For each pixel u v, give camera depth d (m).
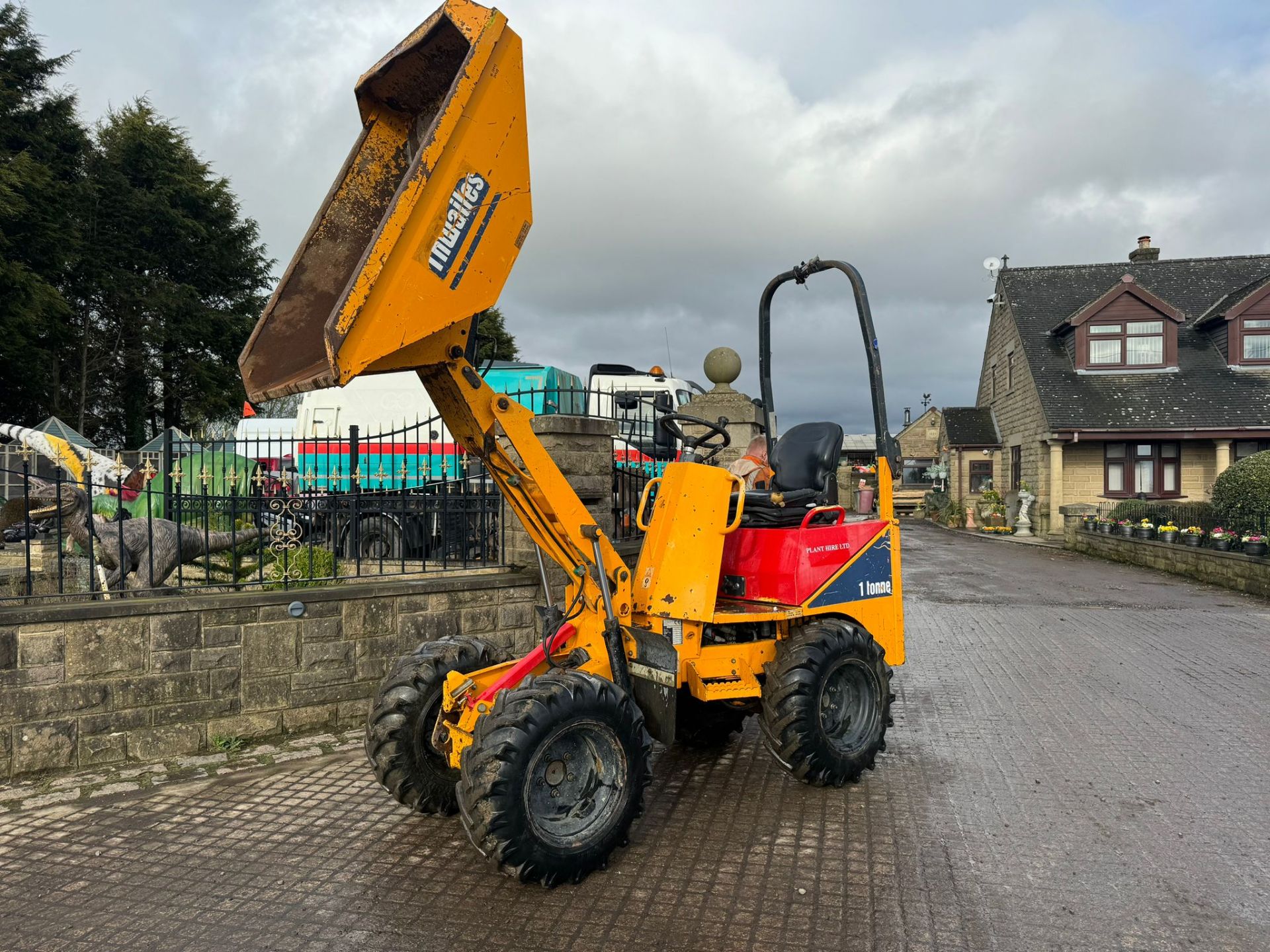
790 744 4.57
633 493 8.27
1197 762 5.34
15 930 3.37
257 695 5.49
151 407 32.69
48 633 4.89
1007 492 28.78
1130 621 10.50
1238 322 24.14
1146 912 3.51
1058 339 26.34
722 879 3.79
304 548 7.02
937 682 7.36
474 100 3.55
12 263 22.62
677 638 4.50
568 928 3.39
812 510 5.20
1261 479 15.09
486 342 4.19
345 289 3.30
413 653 4.57
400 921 3.44
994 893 3.67
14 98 24.95
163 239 30.86
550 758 3.72
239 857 4.00
